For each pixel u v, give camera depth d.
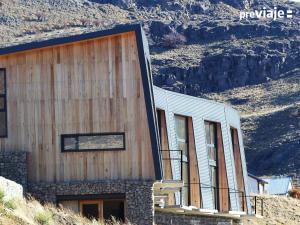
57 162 69.19
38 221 54.59
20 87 69.88
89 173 68.88
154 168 68.25
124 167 68.62
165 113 78.56
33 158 69.44
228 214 81.12
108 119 68.94
